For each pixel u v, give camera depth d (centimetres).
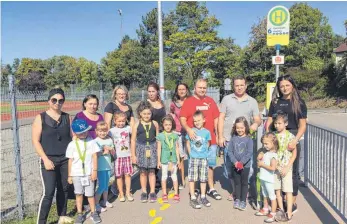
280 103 493
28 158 726
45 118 443
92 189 475
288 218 461
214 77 4022
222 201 556
